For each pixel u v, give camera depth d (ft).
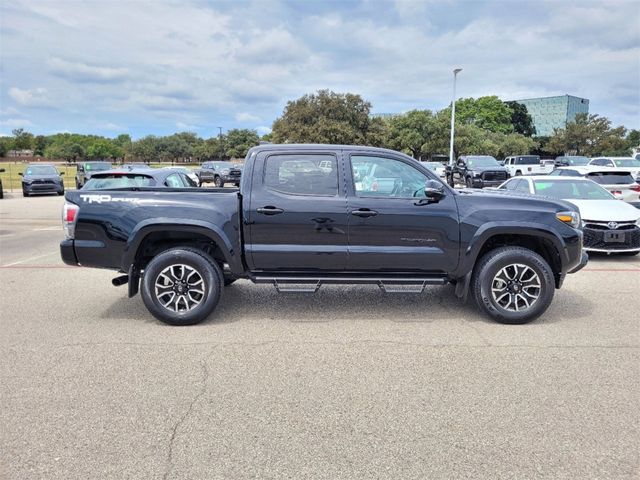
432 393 11.95
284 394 11.93
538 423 10.55
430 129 151.53
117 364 13.75
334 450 9.59
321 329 16.70
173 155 301.43
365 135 135.44
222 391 12.10
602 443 9.78
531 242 18.01
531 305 16.98
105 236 16.75
